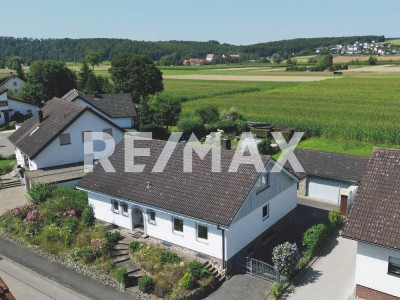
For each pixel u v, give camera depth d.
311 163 40.53
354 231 22.25
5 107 81.69
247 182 26.70
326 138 64.75
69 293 24.88
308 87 127.75
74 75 104.25
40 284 25.95
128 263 26.89
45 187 36.19
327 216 35.47
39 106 91.31
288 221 33.75
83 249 28.05
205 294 24.19
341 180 37.78
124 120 66.94
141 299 23.88
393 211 22.20
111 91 106.88
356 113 78.69
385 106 87.00
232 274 26.48
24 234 31.17
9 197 40.66
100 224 32.00
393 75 161.50
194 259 26.59
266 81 159.50
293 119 72.62
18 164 48.12
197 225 26.66
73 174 40.50
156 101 73.44
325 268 26.77
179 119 73.12
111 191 30.59
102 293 24.64
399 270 21.64
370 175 24.23
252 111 84.81
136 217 30.91
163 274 24.86
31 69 98.69
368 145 58.97
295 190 34.22
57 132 42.56
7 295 16.30
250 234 28.17
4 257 29.44
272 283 25.27
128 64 102.06
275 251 25.14
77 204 33.28
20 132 49.22
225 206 25.84
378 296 22.64
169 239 28.52
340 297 23.47
